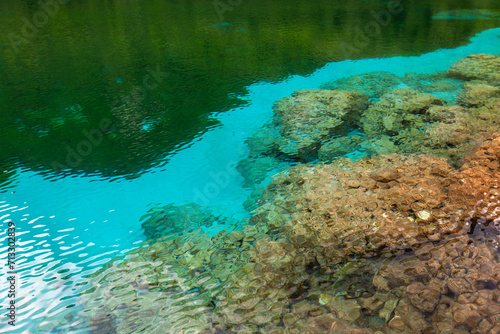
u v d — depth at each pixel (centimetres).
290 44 1024
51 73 830
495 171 478
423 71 849
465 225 407
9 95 737
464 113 645
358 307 337
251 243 416
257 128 643
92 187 517
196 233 439
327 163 546
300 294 353
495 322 317
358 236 406
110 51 962
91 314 347
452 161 520
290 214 450
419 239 396
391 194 459
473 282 351
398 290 349
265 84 793
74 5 1483
